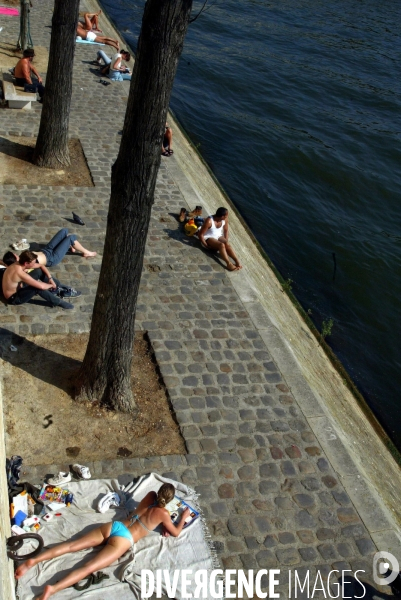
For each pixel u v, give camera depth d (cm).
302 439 808
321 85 2553
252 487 733
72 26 1193
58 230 1130
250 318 1011
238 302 1044
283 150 2005
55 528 639
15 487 669
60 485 682
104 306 722
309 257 1544
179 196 1334
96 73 1878
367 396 1155
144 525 630
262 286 1182
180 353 907
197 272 1098
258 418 826
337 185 1898
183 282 1063
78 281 1010
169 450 760
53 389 809
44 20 2233
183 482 722
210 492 717
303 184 1870
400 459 943
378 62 2909
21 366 834
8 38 1980
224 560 651
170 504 673
